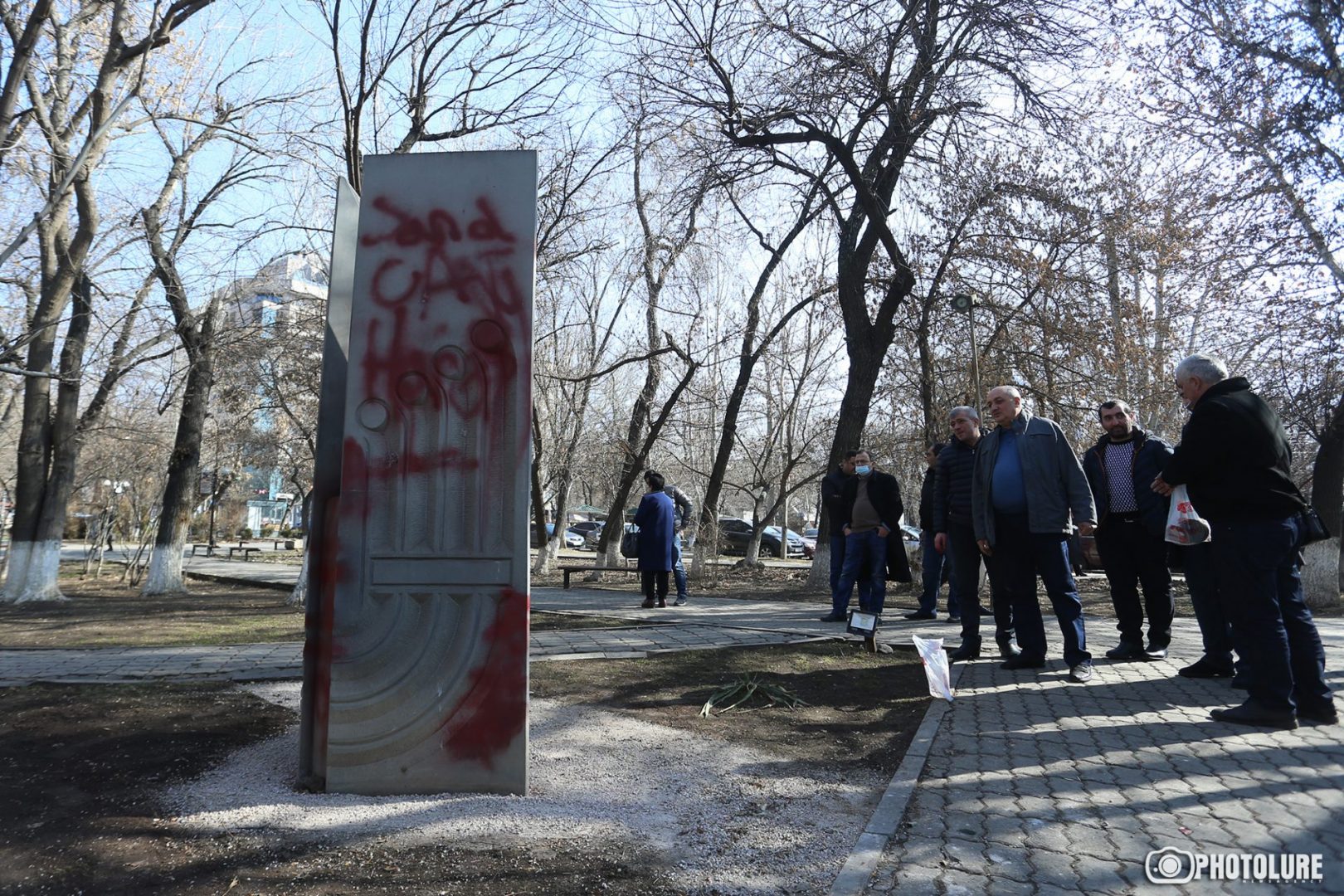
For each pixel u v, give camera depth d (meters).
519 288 3.85
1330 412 17.28
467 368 3.81
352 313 3.83
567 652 7.22
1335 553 13.50
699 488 33.38
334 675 3.72
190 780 3.88
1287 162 14.71
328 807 3.54
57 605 14.00
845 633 8.32
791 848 3.20
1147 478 6.77
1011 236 14.45
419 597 3.73
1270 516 4.74
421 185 3.90
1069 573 6.28
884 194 14.39
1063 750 4.33
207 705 5.28
